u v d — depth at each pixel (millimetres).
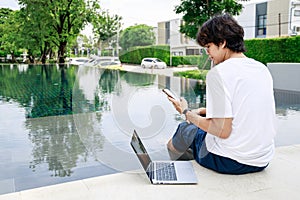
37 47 15250
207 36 1630
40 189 1589
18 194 1534
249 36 17312
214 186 1588
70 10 14539
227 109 1562
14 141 3084
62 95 6910
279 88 7660
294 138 3125
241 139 1604
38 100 6211
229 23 1591
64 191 1562
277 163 1893
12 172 2264
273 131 1653
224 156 1666
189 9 9633
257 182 1631
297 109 4934
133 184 1638
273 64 7777
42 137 3223
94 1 14586
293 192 1524
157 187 1593
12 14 15531
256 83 1573
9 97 6633
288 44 9016
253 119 1583
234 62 1578
